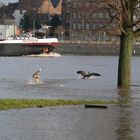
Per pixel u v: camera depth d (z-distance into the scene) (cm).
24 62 14562
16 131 2544
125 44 4891
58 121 2848
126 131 2555
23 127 2653
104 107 3459
